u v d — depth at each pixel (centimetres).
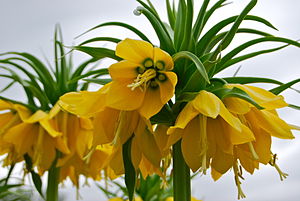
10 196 97
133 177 61
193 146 61
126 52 58
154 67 61
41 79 94
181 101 61
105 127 62
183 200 63
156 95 61
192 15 63
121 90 60
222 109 58
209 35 65
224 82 61
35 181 87
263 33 66
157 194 97
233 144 60
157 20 64
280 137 61
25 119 87
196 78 61
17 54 92
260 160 62
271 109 61
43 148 88
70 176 103
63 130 88
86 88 95
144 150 62
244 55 65
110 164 65
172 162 67
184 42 63
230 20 64
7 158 95
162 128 65
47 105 92
